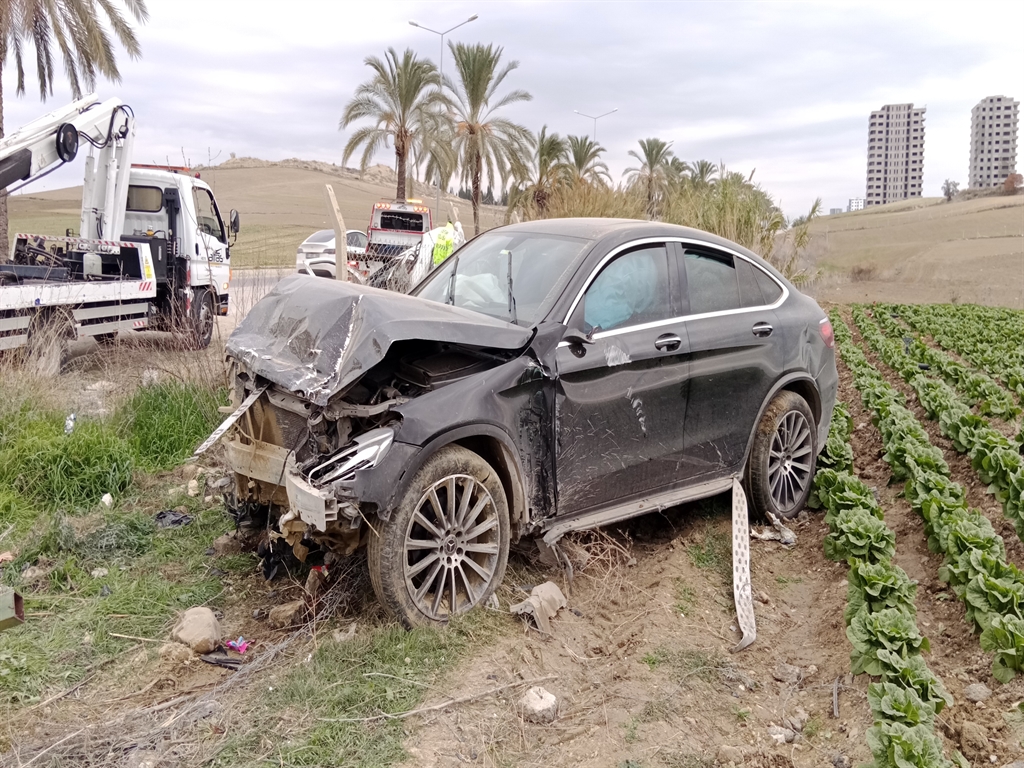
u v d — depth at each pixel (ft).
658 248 18.80
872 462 27.76
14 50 65.67
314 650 13.99
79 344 39.65
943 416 28.73
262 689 12.90
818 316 22.54
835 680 14.57
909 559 19.77
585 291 16.98
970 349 56.03
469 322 15.24
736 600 17.06
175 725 11.92
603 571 17.81
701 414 18.90
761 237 66.18
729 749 12.56
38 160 38.60
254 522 17.61
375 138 105.91
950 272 183.62
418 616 14.44
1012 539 21.01
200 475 22.43
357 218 250.57
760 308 20.80
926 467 23.54
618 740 12.50
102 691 12.93
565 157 118.42
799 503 22.00
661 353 17.74
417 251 34.40
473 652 14.08
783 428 21.33
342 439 14.47
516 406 15.58
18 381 25.49
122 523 18.79
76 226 143.64
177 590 16.14
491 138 109.70
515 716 12.73
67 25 62.34
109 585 16.34
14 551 17.67
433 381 15.02
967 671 14.97
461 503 14.93
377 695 12.70
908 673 13.10
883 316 78.28
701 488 19.26
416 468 14.19
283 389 15.46
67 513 19.74
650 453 17.85
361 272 40.47
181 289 44.80
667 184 137.90
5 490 20.03
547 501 16.31
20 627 14.49
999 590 15.39
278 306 16.58
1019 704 13.51
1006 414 32.58
